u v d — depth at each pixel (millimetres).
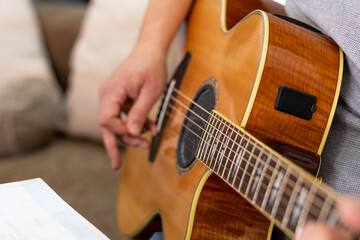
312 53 709
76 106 1503
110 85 936
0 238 600
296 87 695
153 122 917
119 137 948
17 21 1537
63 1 2080
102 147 1493
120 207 981
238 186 639
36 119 1375
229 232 729
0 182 878
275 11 856
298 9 800
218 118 704
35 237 606
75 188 1075
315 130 701
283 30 713
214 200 720
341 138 733
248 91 697
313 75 701
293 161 678
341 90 728
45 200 657
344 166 728
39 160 1295
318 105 699
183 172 778
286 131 695
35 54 1552
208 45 849
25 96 1354
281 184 586
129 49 1449
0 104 1293
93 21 1512
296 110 690
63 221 630
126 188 974
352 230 529
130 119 905
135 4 1461
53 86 1538
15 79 1353
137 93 929
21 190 667
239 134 662
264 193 601
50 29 1694
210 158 700
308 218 555
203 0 917
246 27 752
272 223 730
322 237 528
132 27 1452
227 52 778
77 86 1506
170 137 861
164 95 916
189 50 909
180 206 758
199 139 752
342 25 708
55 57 1689
